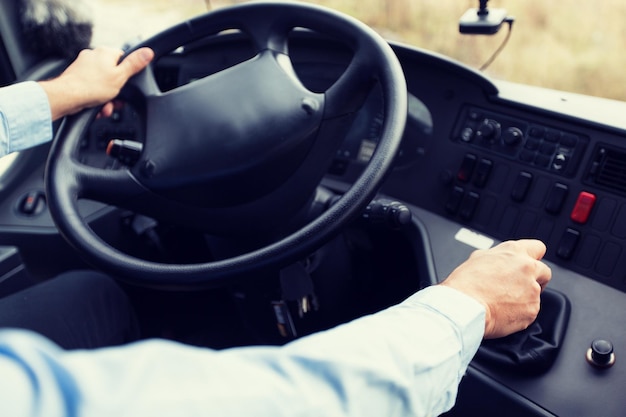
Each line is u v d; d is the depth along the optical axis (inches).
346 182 49.0
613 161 37.0
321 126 33.3
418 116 45.3
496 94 41.4
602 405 32.1
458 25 42.1
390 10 45.9
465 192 43.0
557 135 39.1
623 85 41.1
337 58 48.3
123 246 57.0
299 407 13.4
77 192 33.6
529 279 23.8
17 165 56.7
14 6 57.7
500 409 34.4
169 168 34.1
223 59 52.1
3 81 60.1
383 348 16.2
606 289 36.8
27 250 56.7
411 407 16.1
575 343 34.7
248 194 34.1
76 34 60.1
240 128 33.2
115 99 37.0
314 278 44.1
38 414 10.0
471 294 22.1
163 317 62.8
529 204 40.3
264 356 14.4
